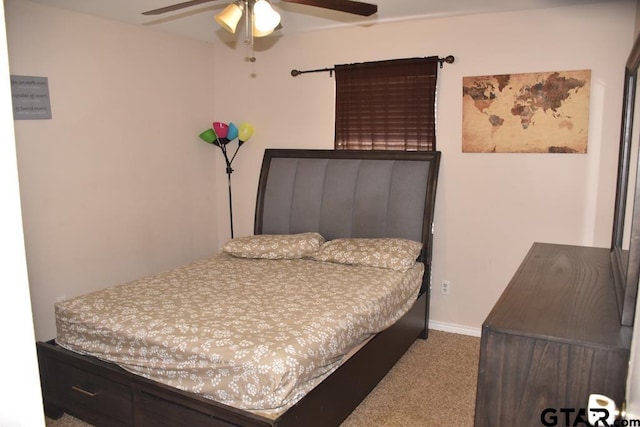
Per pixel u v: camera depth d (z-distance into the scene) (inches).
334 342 90.2
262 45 173.8
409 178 148.6
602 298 71.1
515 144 138.5
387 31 152.3
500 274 145.7
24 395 21.7
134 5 130.1
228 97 183.6
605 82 126.3
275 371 75.6
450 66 144.5
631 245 58.8
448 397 114.0
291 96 171.3
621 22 123.0
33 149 127.2
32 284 129.3
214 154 188.7
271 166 171.3
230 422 77.8
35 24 125.3
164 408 85.2
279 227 167.2
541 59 132.6
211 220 189.8
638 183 58.1
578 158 131.6
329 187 159.0
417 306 139.8
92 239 144.6
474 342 145.6
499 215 143.6
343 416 95.6
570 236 135.3
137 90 155.3
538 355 57.4
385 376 123.8
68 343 100.2
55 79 131.2
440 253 152.9
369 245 139.1
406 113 151.8
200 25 154.5
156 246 166.6
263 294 110.4
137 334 89.0
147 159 160.9
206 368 80.4
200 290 113.5
